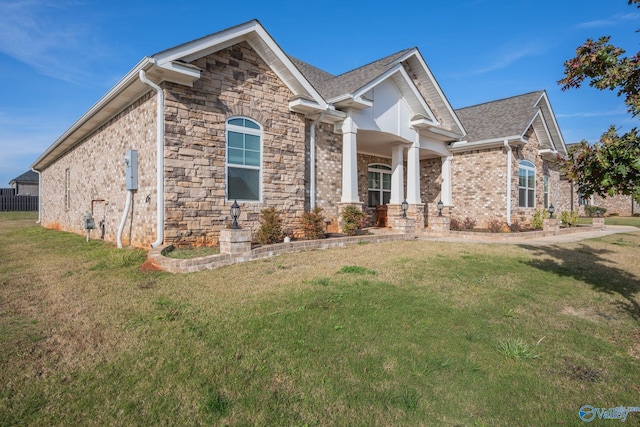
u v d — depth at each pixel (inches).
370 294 187.6
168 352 122.0
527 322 160.9
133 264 255.3
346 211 420.8
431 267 259.4
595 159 140.7
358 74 487.2
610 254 347.9
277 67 364.8
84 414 90.9
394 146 535.2
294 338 134.2
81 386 102.5
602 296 205.3
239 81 339.3
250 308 162.9
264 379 108.0
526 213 621.9
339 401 99.2
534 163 654.5
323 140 445.1
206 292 187.6
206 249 295.1
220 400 97.6
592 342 141.7
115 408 93.4
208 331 138.5
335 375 111.3
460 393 105.3
